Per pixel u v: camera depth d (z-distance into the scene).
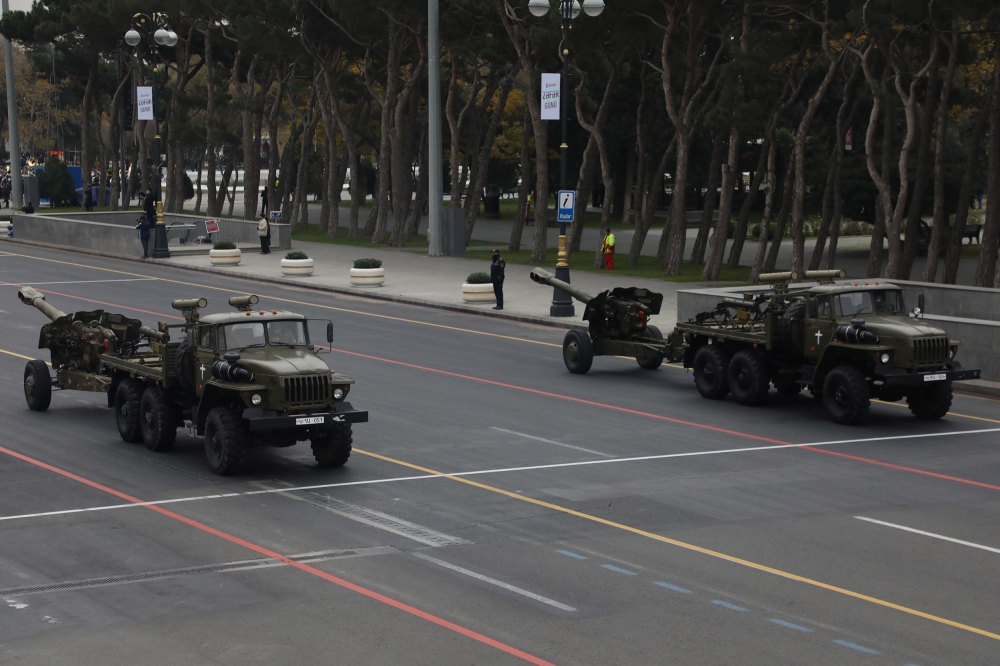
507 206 159.25
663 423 36.53
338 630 18.72
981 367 42.97
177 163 128.50
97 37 121.50
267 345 30.41
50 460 31.19
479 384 43.22
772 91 81.06
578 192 93.62
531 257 88.69
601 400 40.38
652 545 23.59
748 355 39.22
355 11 89.31
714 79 84.06
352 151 104.00
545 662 17.41
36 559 22.53
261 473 29.86
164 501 26.97
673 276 76.44
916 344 35.50
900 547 23.52
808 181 94.56
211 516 25.69
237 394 29.42
